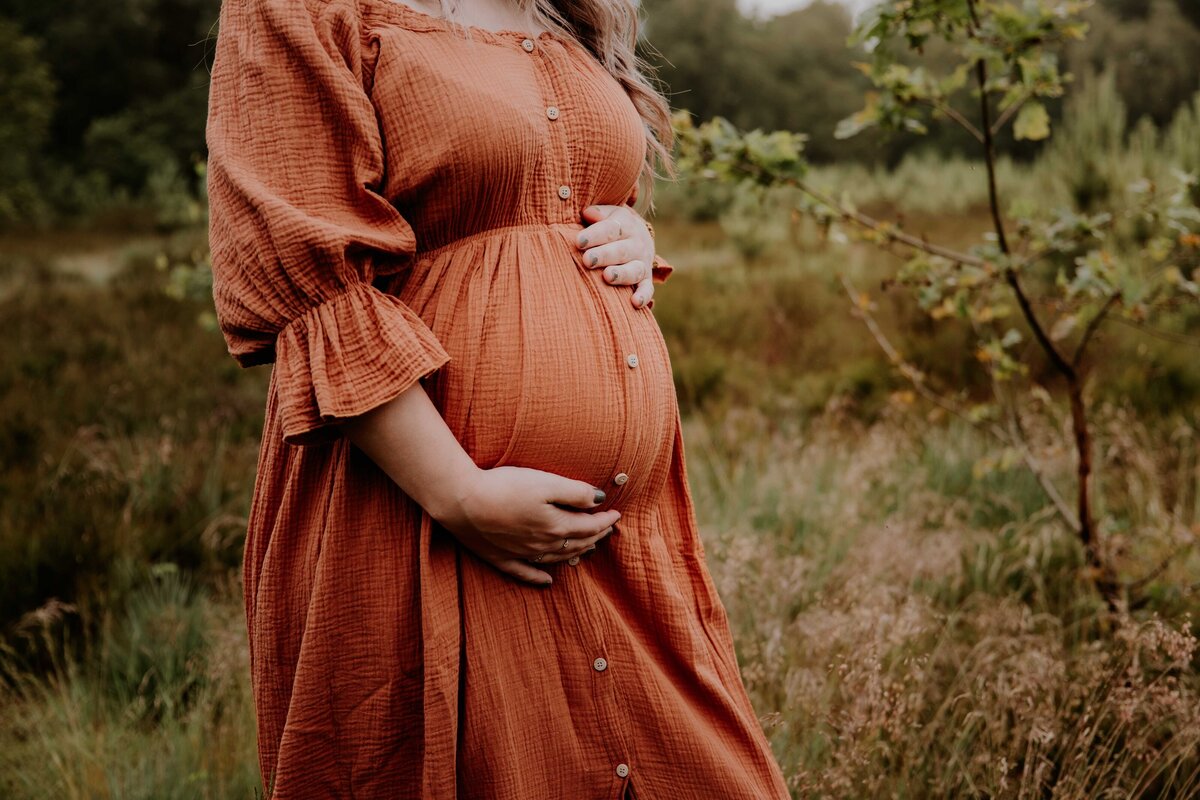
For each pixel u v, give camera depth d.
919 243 2.71
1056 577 2.85
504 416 1.10
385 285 1.16
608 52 1.37
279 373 1.01
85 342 6.95
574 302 1.16
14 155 20.08
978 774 1.90
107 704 2.35
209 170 1.05
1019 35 2.31
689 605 1.32
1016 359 5.17
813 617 2.31
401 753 1.13
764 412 5.07
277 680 1.18
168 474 3.74
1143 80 31.05
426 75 1.05
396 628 1.10
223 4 1.10
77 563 2.98
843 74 47.03
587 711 1.18
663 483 1.29
